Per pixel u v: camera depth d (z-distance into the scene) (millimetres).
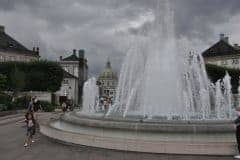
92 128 13969
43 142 14773
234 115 19797
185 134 12297
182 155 11570
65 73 96812
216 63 94250
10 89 59094
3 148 13648
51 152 12500
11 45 84875
